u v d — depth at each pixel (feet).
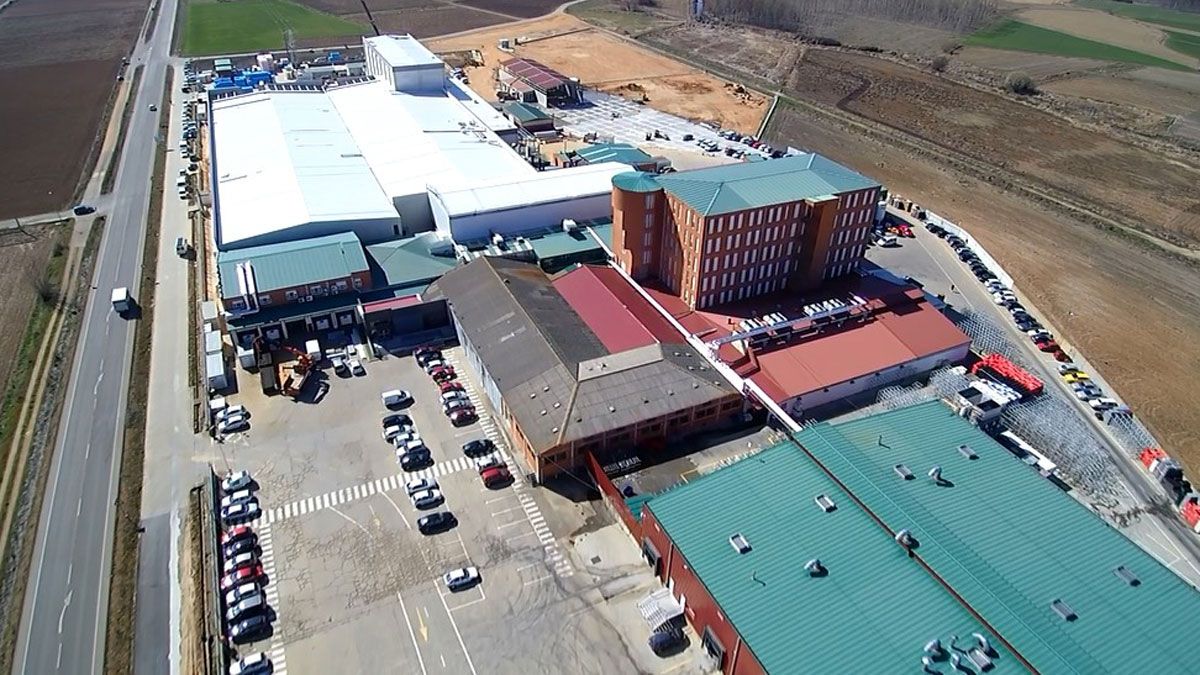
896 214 449.06
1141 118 614.75
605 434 245.86
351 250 337.11
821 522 197.67
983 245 415.64
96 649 193.77
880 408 286.05
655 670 190.80
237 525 230.89
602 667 191.72
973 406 273.75
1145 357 322.96
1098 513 239.91
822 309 317.22
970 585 175.52
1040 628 164.96
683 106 632.79
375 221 367.86
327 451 261.03
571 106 622.95
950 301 360.28
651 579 215.31
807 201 315.99
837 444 221.87
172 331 324.39
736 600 177.58
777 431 266.98
